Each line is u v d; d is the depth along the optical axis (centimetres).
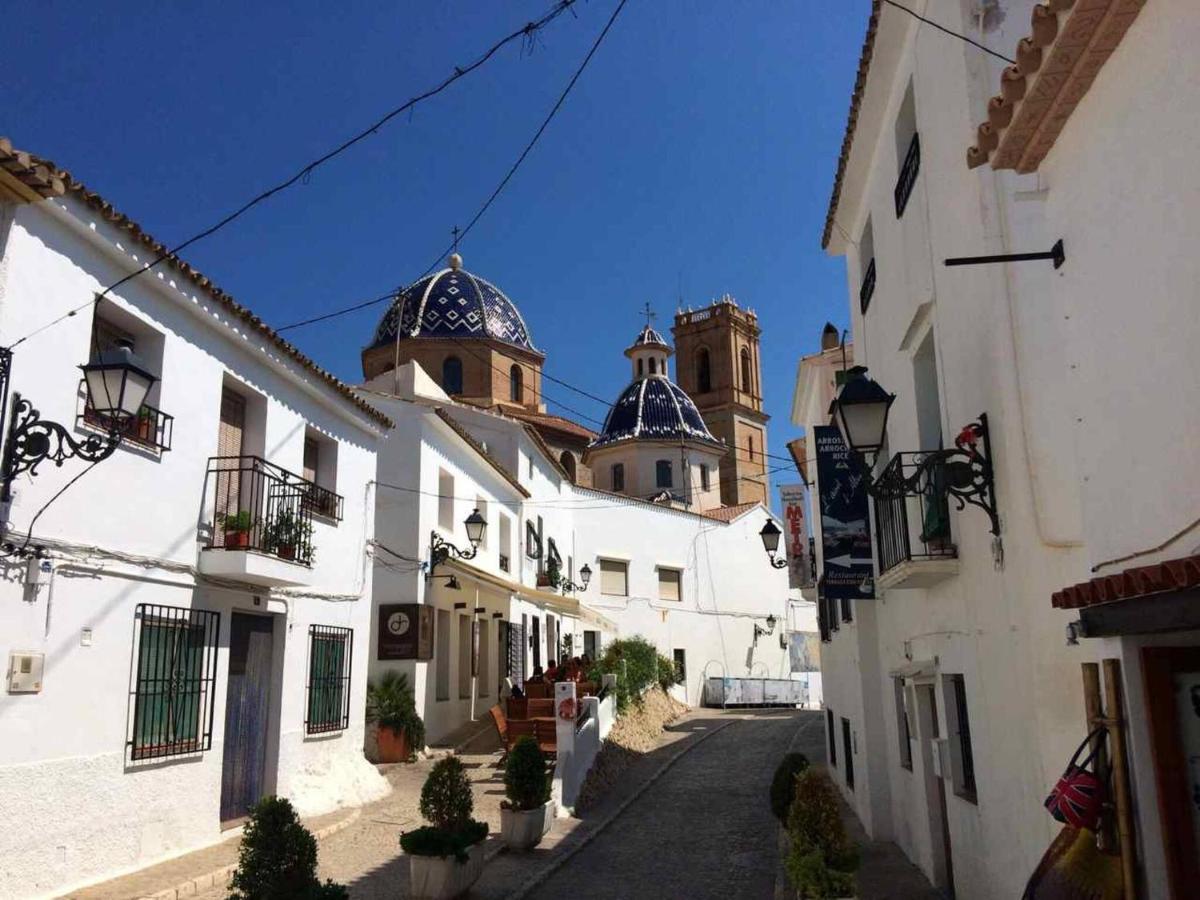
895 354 970
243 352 1164
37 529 812
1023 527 604
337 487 1408
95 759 873
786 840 1147
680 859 1130
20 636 791
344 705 1392
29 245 812
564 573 3091
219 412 1127
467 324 3634
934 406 881
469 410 2594
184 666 1020
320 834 1151
